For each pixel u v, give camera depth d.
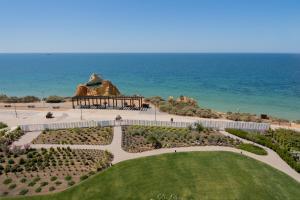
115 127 57.66
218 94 113.12
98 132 54.38
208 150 45.62
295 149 46.97
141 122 59.56
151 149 45.97
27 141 50.50
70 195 33.50
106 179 36.56
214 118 67.88
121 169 38.94
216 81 152.75
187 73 199.50
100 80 90.38
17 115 71.38
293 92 115.31
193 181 36.00
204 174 37.62
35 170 39.34
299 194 33.88
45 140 50.72
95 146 47.69
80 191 34.19
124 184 35.44
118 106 80.06
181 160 41.66
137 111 74.06
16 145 48.25
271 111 84.62
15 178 37.38
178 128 56.94
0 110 77.38
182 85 139.38
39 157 43.28
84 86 86.50
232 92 117.38
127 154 44.09
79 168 40.00
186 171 38.34
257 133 53.91
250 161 41.75
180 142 49.06
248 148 46.28
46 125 57.72
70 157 43.28
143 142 48.97
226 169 39.03
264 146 48.34
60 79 171.50
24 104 87.06
